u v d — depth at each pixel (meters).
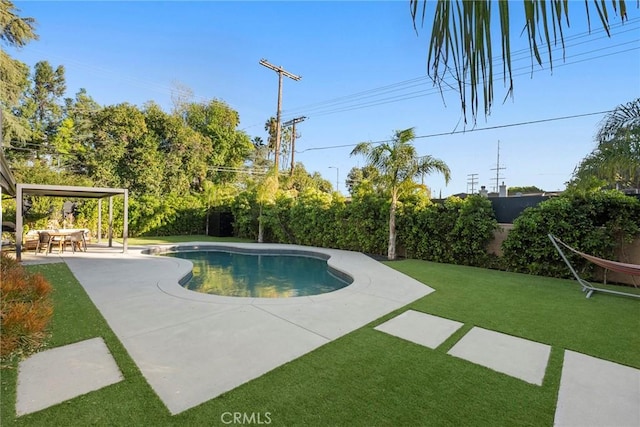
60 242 11.14
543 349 3.52
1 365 2.96
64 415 2.28
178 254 12.94
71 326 3.99
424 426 2.24
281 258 12.23
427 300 5.43
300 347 3.48
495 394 2.64
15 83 18.12
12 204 13.15
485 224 8.98
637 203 6.79
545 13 0.84
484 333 3.96
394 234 10.59
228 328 3.99
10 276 4.27
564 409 2.46
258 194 15.49
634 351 3.49
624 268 5.36
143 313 4.54
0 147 5.54
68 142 23.08
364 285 6.57
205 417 2.30
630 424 2.30
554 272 7.70
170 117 22.55
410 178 10.33
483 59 0.87
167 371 2.92
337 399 2.54
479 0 0.87
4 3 16.41
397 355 3.32
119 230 16.67
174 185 22.55
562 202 7.63
